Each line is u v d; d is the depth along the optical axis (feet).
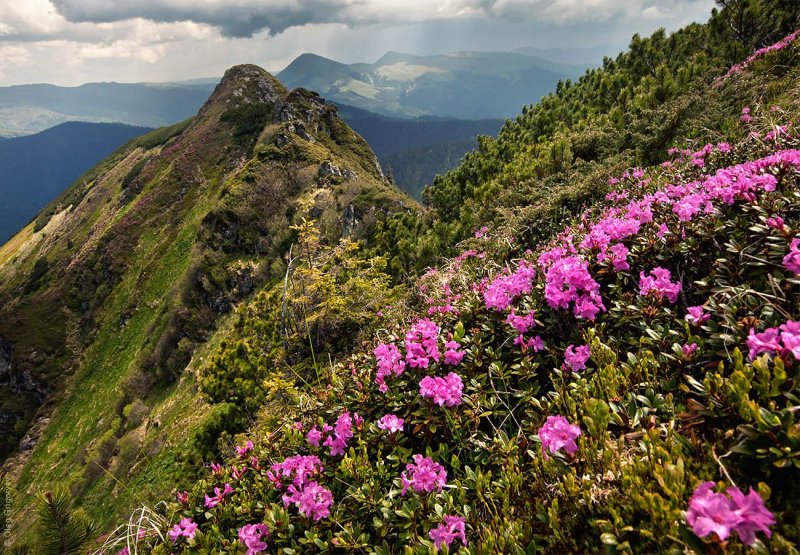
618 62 60.85
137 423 157.38
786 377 5.57
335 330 42.65
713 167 18.97
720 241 9.87
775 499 5.22
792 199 9.45
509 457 7.80
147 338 206.28
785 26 45.44
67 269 297.94
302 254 56.80
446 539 6.88
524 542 6.50
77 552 12.03
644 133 34.91
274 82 336.70
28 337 261.03
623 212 15.76
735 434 5.84
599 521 5.55
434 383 9.48
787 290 7.41
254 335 53.72
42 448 214.48
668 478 5.33
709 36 51.01
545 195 33.68
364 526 8.76
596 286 9.75
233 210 189.06
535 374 9.60
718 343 7.15
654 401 7.18
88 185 426.92
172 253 241.14
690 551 4.67
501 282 12.09
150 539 11.57
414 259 52.34
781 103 26.07
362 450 9.65
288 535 8.76
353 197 151.84
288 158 205.36
